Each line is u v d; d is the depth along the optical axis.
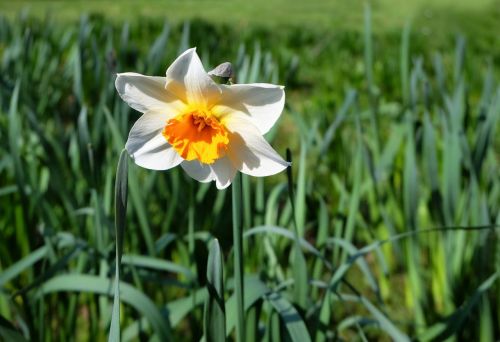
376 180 0.72
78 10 4.00
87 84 1.52
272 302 0.52
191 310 0.59
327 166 0.94
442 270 0.75
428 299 0.71
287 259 0.73
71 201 0.69
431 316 0.71
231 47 2.28
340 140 0.98
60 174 0.68
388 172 0.82
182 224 0.74
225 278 0.61
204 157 0.47
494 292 0.70
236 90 0.47
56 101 1.37
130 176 0.62
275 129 0.72
